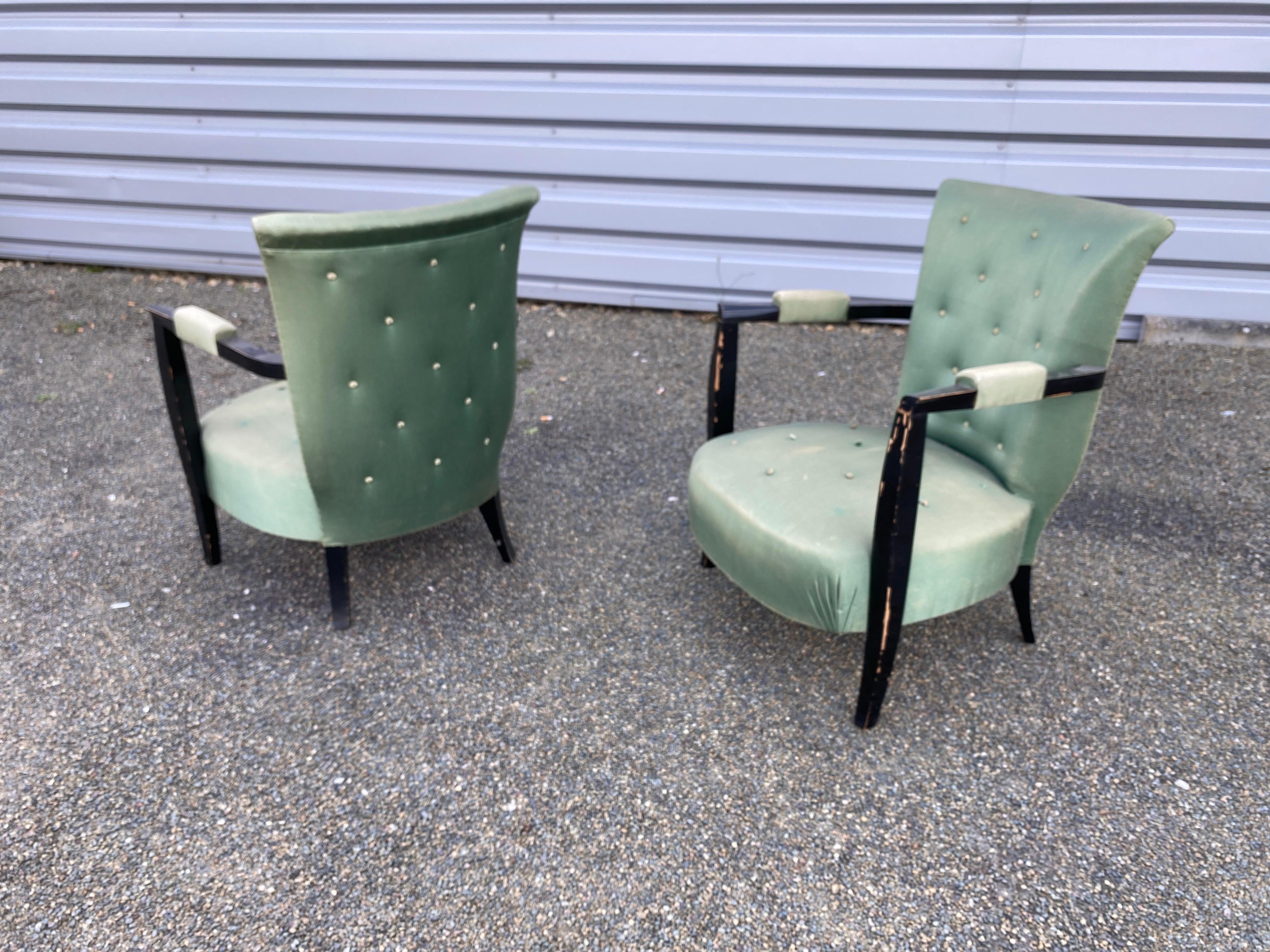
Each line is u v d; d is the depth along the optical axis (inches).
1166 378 121.8
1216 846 57.4
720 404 78.5
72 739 66.4
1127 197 123.8
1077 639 76.7
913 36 119.9
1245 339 128.2
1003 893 54.7
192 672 73.2
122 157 157.5
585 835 59.1
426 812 60.7
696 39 126.5
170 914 53.7
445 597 82.7
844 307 77.2
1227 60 112.1
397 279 62.8
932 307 76.0
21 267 169.6
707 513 71.8
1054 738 66.4
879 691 65.3
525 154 141.1
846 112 126.8
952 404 55.8
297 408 64.7
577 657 75.3
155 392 124.6
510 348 75.8
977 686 71.7
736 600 82.4
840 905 54.2
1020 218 69.5
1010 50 117.9
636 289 149.3
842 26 121.3
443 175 146.5
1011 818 59.8
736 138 132.4
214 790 62.3
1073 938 51.9
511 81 135.6
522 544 91.2
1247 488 97.6
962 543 62.5
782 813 60.5
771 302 76.8
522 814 60.6
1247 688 70.7
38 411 118.6
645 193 140.1
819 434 77.3
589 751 65.7
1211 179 119.7
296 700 70.4
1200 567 85.5
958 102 122.6
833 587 61.7
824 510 64.9
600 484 102.7
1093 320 61.8
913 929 52.6
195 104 149.1
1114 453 105.6
